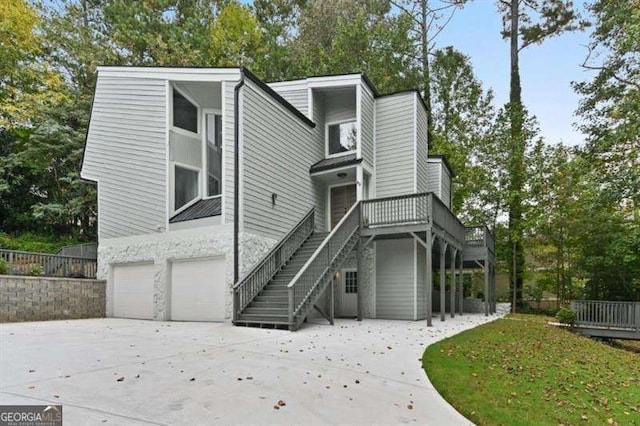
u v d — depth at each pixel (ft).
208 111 43.70
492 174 70.03
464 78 77.51
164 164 38.91
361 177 42.42
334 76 45.21
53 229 67.05
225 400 13.56
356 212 39.65
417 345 24.36
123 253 40.93
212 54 72.64
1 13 60.03
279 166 39.65
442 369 18.56
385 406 13.70
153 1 72.02
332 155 48.55
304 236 42.60
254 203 35.42
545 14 70.74
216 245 34.58
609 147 49.60
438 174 54.08
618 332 40.01
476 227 54.75
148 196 39.81
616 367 25.04
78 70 69.21
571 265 59.67
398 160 45.80
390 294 43.65
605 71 51.52
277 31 79.87
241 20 78.54
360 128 43.45
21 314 33.24
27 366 17.25
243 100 34.76
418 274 43.50
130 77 41.91
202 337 25.81
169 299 37.37
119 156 42.37
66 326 31.04
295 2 87.20
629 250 48.49
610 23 46.19
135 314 39.37
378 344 24.44
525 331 35.40
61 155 64.75
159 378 15.88
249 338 25.57
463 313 56.39
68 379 15.44
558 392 17.11
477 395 15.33
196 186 42.29
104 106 43.93
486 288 52.44
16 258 36.65
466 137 74.38
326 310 43.96
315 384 15.69
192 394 14.06
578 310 42.06
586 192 52.08
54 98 64.03
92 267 43.42
